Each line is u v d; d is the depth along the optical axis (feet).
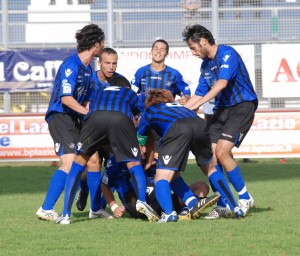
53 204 74.64
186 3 148.97
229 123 76.28
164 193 70.64
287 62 148.97
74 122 75.61
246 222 69.82
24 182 122.62
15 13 149.79
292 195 96.94
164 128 70.64
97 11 150.10
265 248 56.54
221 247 57.00
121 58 148.05
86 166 76.23
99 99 72.08
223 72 75.00
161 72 100.32
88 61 75.77
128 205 74.79
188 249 56.39
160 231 64.69
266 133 148.15
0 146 148.25
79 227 68.59
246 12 148.97
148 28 149.48
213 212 73.67
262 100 149.48
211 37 76.74
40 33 150.00
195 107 75.10
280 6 149.18
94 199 75.92
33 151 148.66
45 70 148.77
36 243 59.98
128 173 74.64
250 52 148.25
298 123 147.74
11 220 74.79
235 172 76.28
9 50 148.25
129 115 71.72
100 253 55.31
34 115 148.36
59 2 150.30
